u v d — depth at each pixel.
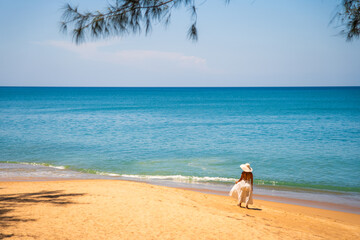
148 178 16.03
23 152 22.47
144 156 21.38
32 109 68.38
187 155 21.70
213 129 35.78
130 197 9.55
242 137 29.67
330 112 60.81
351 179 15.79
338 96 149.00
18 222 6.38
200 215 7.97
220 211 8.86
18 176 15.73
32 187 11.38
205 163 19.38
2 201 8.59
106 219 7.05
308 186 14.60
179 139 28.55
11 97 137.12
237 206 10.11
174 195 10.70
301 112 61.47
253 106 82.81
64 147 24.50
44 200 8.85
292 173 16.97
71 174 16.52
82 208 7.95
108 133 32.34
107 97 148.88
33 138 28.72
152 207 8.43
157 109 71.69
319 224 8.75
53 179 15.20
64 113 58.28
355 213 10.84
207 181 15.54
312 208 11.20
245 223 7.58
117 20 4.71
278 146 24.91
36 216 6.96
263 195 13.12
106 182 13.06
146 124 41.16
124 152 22.70
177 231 6.50
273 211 9.96
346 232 8.09
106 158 20.72
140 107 78.88
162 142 26.92
